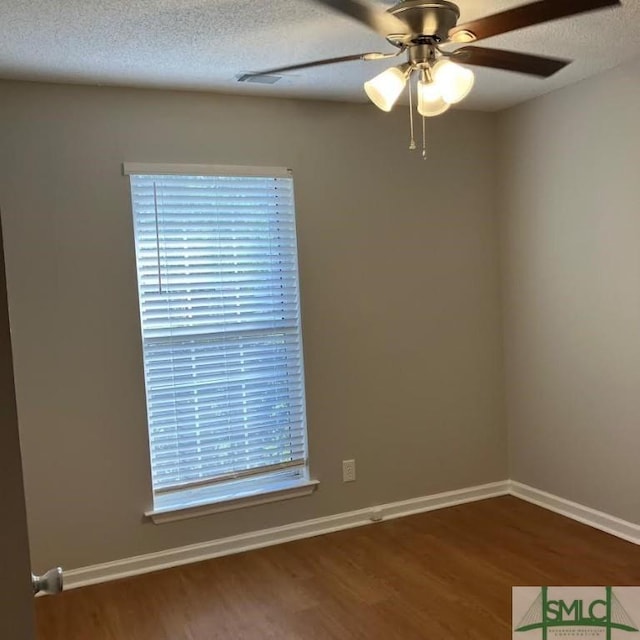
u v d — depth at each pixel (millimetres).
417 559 3193
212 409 3340
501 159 3934
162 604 2859
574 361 3549
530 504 3883
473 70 3094
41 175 2953
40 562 3021
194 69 2865
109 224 3078
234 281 3346
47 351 2996
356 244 3604
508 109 3852
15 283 2928
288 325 3486
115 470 3141
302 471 3570
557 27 2588
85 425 3078
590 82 3305
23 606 948
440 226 3830
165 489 3254
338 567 3145
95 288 3068
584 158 3379
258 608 2789
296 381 3529
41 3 2111
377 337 3688
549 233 3635
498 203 3980
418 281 3783
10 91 2896
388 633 2547
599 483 3459
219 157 3273
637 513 3258
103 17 2252
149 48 2576
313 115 3473
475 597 2789
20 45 2484
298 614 2725
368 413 3689
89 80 2955
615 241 3244
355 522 3676
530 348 3846
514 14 1788
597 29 2619
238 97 3305
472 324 3955
